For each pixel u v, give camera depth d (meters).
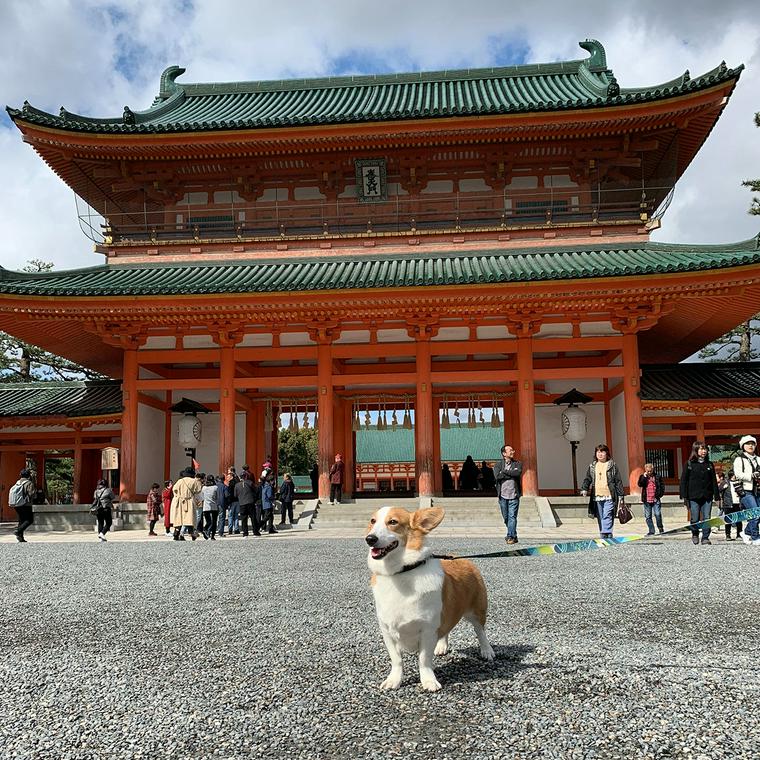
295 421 35.19
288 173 33.34
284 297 27.64
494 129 30.42
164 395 34.06
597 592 11.06
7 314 28.45
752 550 16.25
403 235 31.88
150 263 32.38
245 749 4.84
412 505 27.58
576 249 31.00
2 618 9.88
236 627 8.90
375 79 41.62
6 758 4.80
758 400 29.05
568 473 32.84
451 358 33.62
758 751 4.65
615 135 31.19
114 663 7.25
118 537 24.83
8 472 34.28
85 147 31.31
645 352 38.56
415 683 6.22
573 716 5.28
